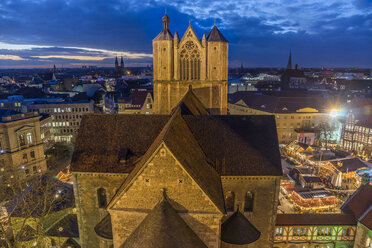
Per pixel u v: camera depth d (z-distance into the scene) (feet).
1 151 218.38
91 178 104.73
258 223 106.42
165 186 78.02
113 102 560.61
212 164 102.17
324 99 385.91
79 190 106.63
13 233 137.80
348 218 136.05
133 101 368.27
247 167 102.73
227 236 96.53
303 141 346.54
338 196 202.18
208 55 172.86
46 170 253.65
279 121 355.97
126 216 81.46
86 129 112.06
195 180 76.54
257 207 104.88
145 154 99.60
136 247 72.43
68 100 398.62
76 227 138.00
